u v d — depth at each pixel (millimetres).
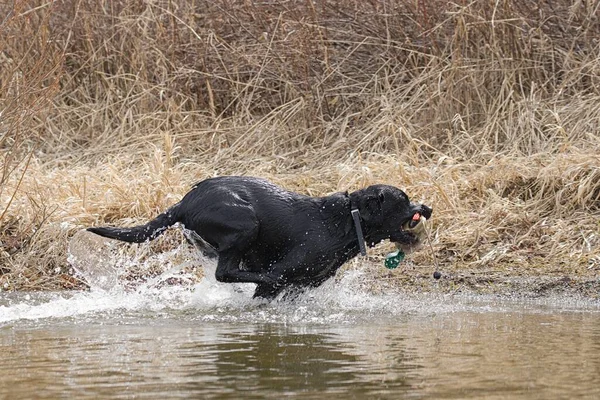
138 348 7160
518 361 6656
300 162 15203
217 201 9625
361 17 16531
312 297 10023
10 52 15883
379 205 9680
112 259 11195
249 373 6246
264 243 9758
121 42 16969
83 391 5758
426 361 6645
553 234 12422
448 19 15383
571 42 15789
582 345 7309
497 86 15461
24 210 12555
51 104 15203
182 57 16812
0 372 6312
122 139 15672
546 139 14383
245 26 16844
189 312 9156
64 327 8219
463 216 12836
